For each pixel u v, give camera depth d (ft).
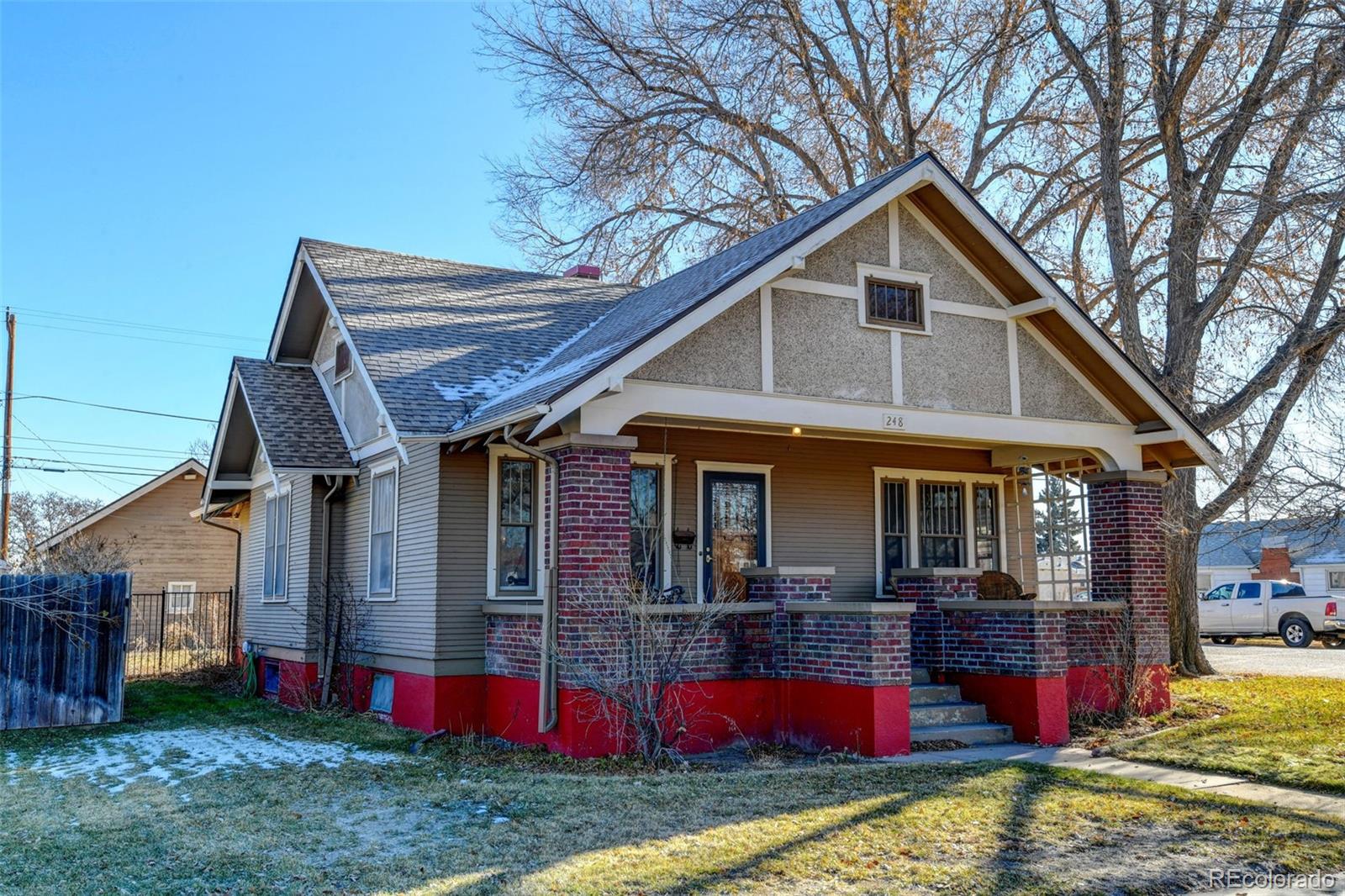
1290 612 92.17
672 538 44.98
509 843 23.41
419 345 45.80
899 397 40.47
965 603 40.88
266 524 60.59
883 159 82.02
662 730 34.14
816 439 49.44
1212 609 96.32
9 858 23.00
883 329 40.52
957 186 40.65
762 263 36.32
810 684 37.06
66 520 139.64
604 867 21.40
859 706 34.91
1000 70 72.74
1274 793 28.71
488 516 41.63
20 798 30.07
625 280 88.94
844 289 39.88
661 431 45.39
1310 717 40.78
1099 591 46.29
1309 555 123.65
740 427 41.29
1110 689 43.19
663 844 23.16
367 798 28.32
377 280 53.11
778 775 30.58
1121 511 45.60
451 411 40.14
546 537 41.91
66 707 46.62
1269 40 55.83
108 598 48.01
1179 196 59.26
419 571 42.04
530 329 51.24
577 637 34.06
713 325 36.83
